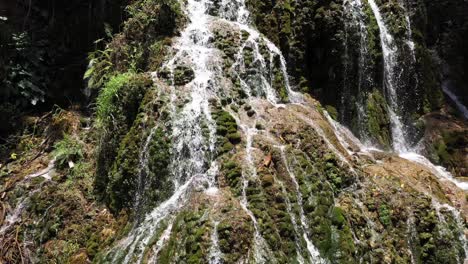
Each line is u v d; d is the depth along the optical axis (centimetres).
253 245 423
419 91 750
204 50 602
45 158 647
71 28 789
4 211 579
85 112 710
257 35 645
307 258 440
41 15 797
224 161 493
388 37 731
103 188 558
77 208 551
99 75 672
